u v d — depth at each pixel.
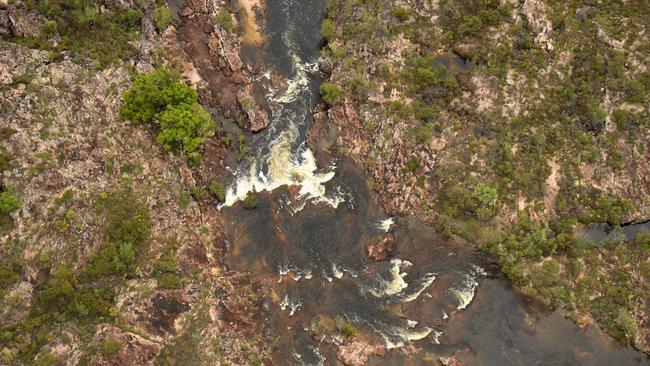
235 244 86.25
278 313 81.12
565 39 91.25
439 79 91.62
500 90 90.56
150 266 80.69
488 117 89.38
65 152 82.12
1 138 79.94
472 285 82.06
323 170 90.88
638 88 85.81
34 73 85.38
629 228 83.31
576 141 87.00
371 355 77.44
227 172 90.94
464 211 86.06
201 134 88.94
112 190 82.69
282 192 89.75
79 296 75.50
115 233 79.94
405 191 87.75
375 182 89.12
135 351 74.62
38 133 81.50
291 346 78.69
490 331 78.94
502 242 83.31
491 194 84.50
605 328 78.06
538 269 81.75
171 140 86.94
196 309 79.44
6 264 75.00
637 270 79.88
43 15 91.56
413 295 81.62
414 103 90.94
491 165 87.06
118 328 75.75
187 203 86.31
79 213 79.81
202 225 86.44
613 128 85.88
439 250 84.81
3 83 83.56
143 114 86.94
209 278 82.50
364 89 92.50
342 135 92.06
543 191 85.50
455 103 90.94
